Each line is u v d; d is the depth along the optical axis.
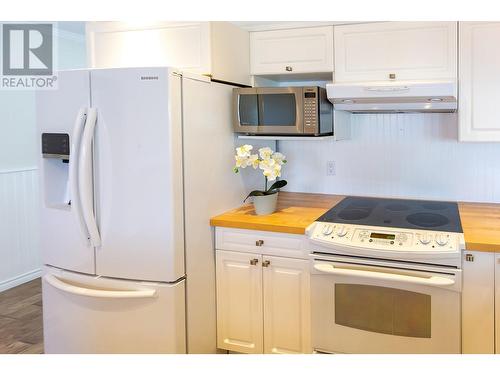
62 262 2.50
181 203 2.31
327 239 2.32
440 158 2.88
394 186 3.01
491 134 2.46
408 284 2.17
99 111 2.28
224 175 2.70
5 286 4.06
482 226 2.30
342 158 3.12
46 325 2.61
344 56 2.69
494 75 2.42
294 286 2.47
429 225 2.32
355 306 2.30
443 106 2.54
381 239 2.24
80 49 4.67
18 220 4.16
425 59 2.53
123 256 2.34
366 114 3.02
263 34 2.88
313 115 2.57
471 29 2.44
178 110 2.25
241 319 2.62
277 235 2.47
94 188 2.33
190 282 2.41
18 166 4.17
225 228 2.59
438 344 2.17
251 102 2.69
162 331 2.33
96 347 2.45
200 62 2.60
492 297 2.09
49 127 2.44
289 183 3.29
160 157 2.22
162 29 2.68
